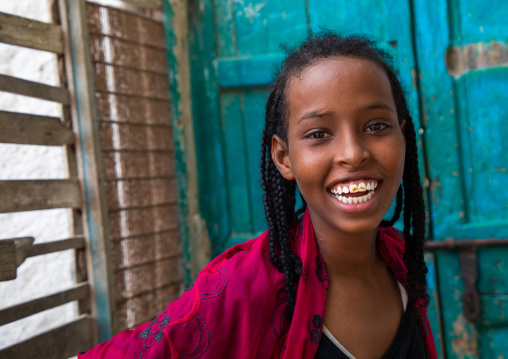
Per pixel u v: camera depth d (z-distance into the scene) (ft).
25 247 5.38
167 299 7.50
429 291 7.14
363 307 3.41
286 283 3.21
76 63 6.28
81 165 6.30
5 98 7.52
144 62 7.42
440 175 7.11
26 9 7.54
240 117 7.94
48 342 5.72
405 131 3.77
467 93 7.03
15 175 7.43
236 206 8.00
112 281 6.40
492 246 6.92
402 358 3.44
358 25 7.42
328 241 3.34
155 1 7.62
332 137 3.02
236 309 3.12
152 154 7.46
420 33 7.12
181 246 7.84
